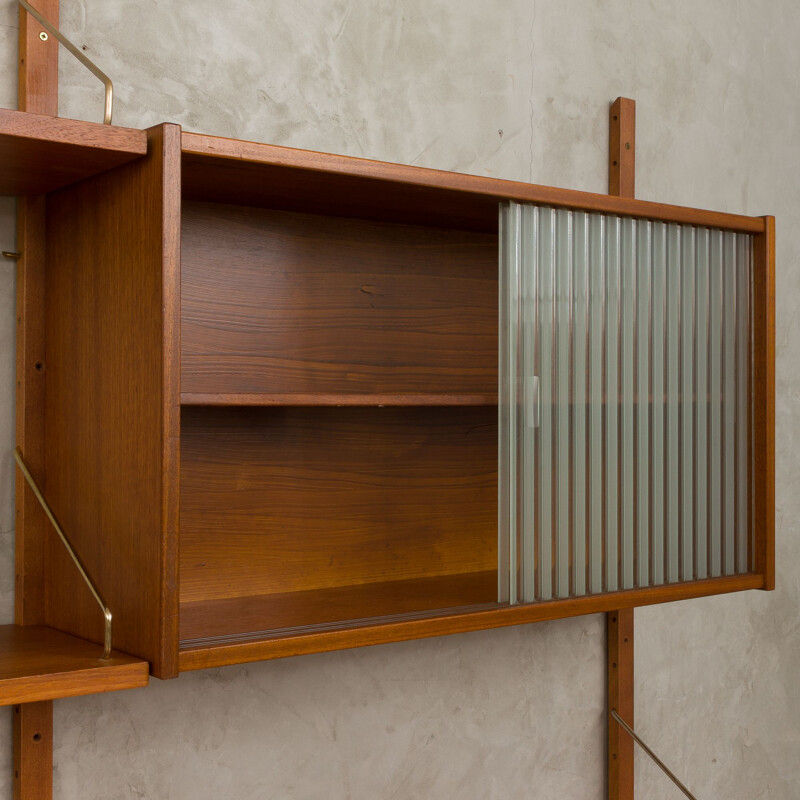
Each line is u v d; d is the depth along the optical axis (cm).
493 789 176
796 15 228
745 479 168
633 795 192
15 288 131
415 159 168
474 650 174
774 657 223
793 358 227
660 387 155
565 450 143
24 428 128
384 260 161
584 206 143
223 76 148
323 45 158
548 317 141
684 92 207
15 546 130
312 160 118
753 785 218
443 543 169
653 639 201
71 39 134
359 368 158
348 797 159
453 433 171
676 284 158
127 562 112
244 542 147
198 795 144
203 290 143
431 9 171
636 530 152
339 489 157
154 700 141
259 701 150
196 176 124
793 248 227
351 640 122
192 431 143
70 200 124
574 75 189
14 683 99
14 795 129
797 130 228
